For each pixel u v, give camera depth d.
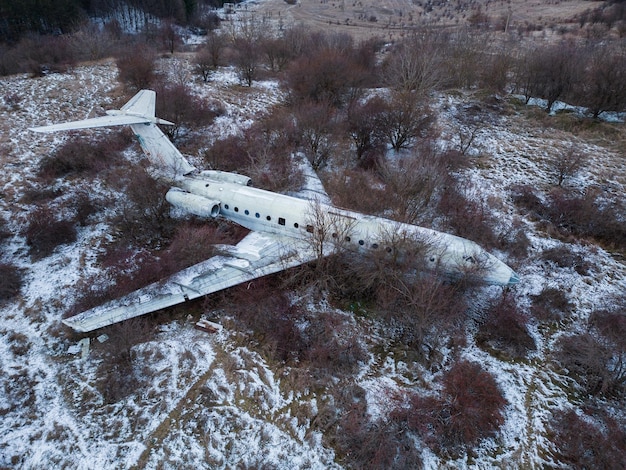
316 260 19.95
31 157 29.56
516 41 55.12
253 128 33.69
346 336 18.47
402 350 17.98
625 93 36.06
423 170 23.47
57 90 39.66
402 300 18.70
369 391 16.20
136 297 18.55
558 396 16.48
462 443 14.55
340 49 45.69
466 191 28.22
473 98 43.16
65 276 20.77
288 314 19.20
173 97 32.19
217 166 29.33
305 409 15.47
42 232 22.34
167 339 18.05
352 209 22.67
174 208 25.39
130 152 31.42
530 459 14.32
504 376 17.19
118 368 16.47
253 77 45.16
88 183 27.53
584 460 14.19
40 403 15.33
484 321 19.66
